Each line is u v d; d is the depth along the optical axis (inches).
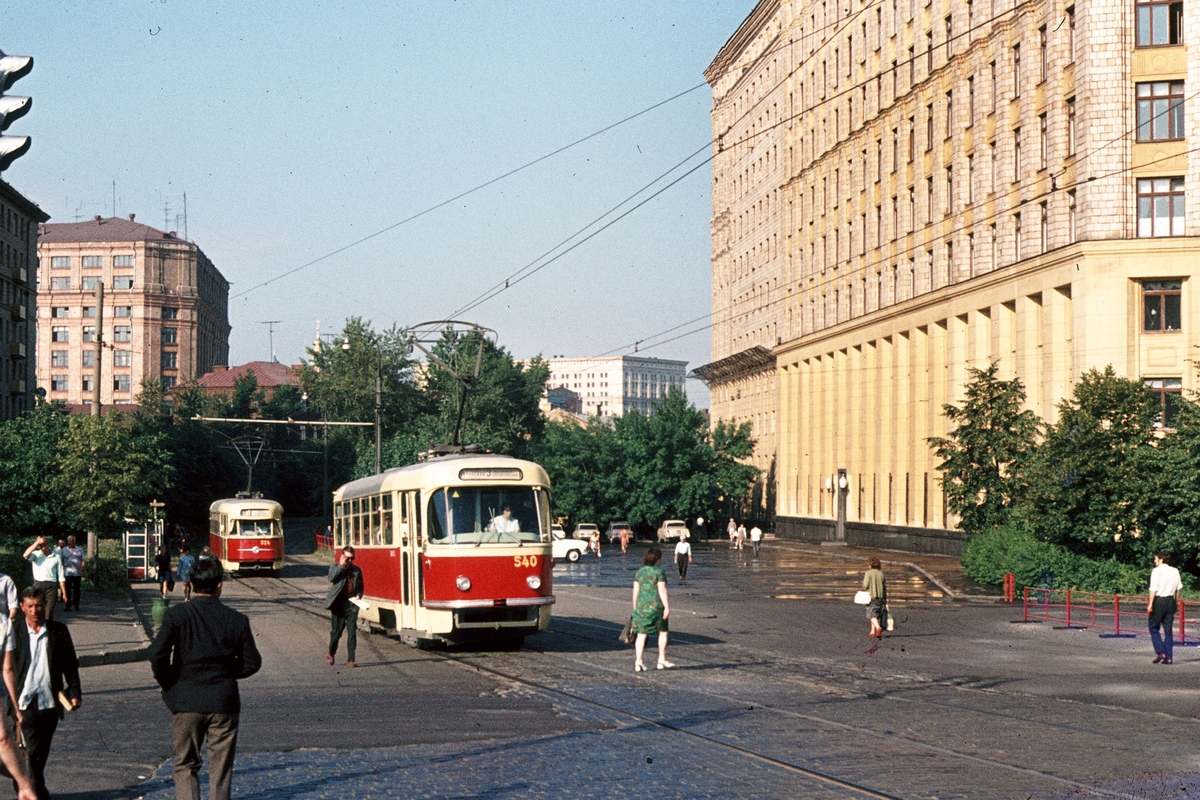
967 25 2292.1
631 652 871.7
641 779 418.6
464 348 4318.4
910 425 2544.3
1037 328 2028.8
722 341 4382.4
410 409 4350.4
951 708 594.6
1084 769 438.3
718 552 3009.4
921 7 2503.7
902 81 2600.9
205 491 3555.6
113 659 858.8
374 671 762.2
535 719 550.9
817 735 509.7
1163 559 839.7
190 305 5930.1
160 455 1705.2
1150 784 412.5
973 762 450.3
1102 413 1521.9
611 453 3735.2
